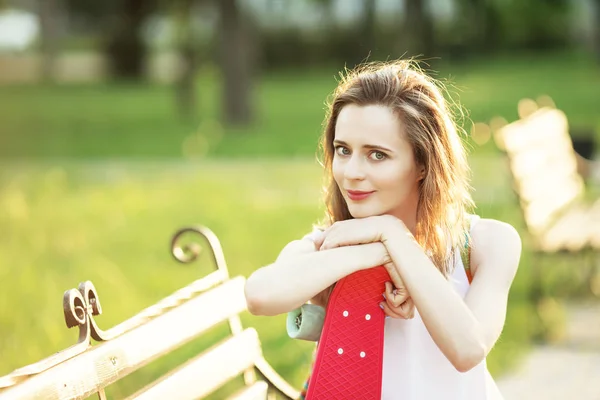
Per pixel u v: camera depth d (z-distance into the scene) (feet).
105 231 34.73
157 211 39.04
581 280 27.32
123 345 9.23
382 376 9.36
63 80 147.13
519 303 24.80
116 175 50.29
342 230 9.09
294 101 101.14
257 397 11.14
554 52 162.40
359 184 9.04
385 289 8.89
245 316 22.67
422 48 86.84
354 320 8.84
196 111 88.43
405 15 85.92
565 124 32.96
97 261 29.19
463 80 110.52
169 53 161.48
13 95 117.70
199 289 11.13
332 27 151.64
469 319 8.73
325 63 152.15
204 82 123.85
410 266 8.75
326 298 9.77
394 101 8.98
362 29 138.72
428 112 9.14
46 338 21.16
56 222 36.24
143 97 113.91
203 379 10.33
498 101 83.66
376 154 9.01
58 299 24.85
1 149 63.21
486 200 36.81
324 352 8.83
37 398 7.72
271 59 151.84
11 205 36.32
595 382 19.66
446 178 9.23
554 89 96.84
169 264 29.60
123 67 148.15
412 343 9.43
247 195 42.70
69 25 180.45
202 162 55.11
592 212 26.84
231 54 75.72
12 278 26.43
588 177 32.83
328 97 10.36
